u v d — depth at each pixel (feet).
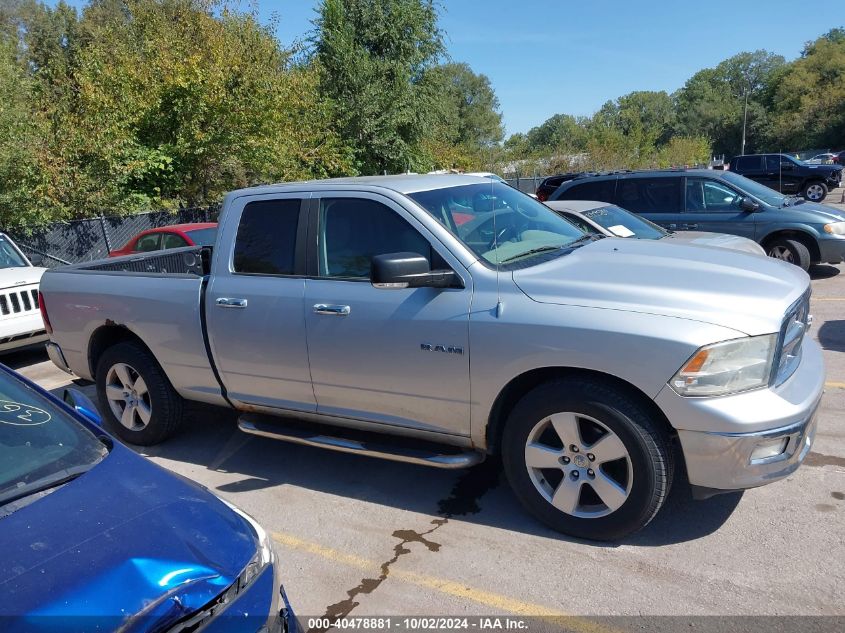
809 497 12.48
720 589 9.98
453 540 11.85
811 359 11.87
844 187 104.01
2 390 9.34
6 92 45.50
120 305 16.22
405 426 12.80
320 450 16.31
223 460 16.05
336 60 71.15
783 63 365.20
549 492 11.73
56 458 8.16
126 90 55.52
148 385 16.38
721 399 10.00
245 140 56.75
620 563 10.82
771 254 33.45
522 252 12.80
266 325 13.80
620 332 10.36
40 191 45.96
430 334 11.90
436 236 12.23
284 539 12.27
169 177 57.72
